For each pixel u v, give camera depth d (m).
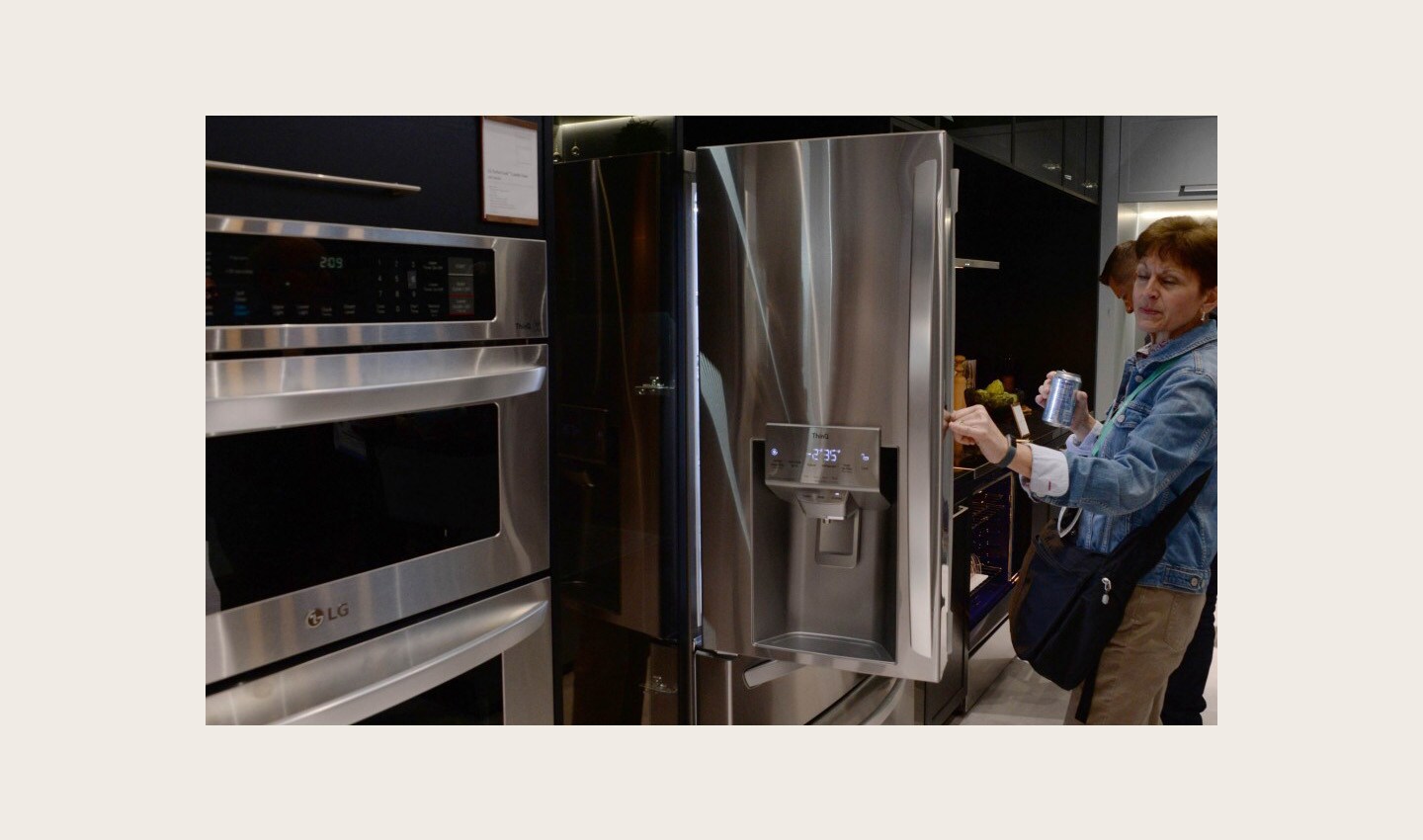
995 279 4.58
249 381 1.18
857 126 2.46
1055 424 2.35
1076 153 4.04
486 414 1.55
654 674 2.16
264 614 1.23
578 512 2.25
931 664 1.85
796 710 2.24
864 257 1.80
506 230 1.57
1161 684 2.26
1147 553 2.17
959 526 2.91
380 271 1.34
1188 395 2.12
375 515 1.37
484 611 1.57
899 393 1.80
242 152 1.18
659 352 2.07
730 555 2.00
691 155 2.03
